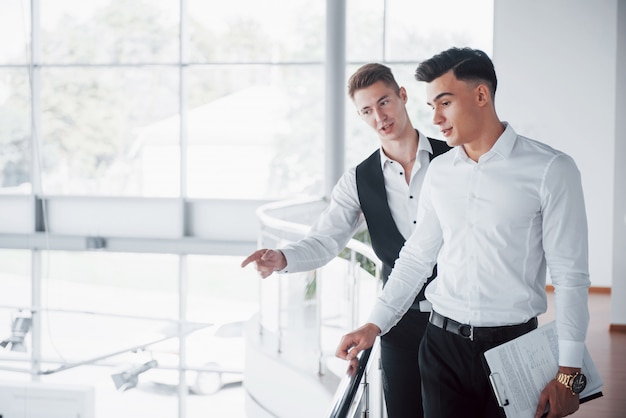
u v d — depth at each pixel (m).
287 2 12.67
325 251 2.70
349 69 11.06
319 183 12.04
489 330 1.95
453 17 11.01
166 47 13.08
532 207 1.87
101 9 13.16
